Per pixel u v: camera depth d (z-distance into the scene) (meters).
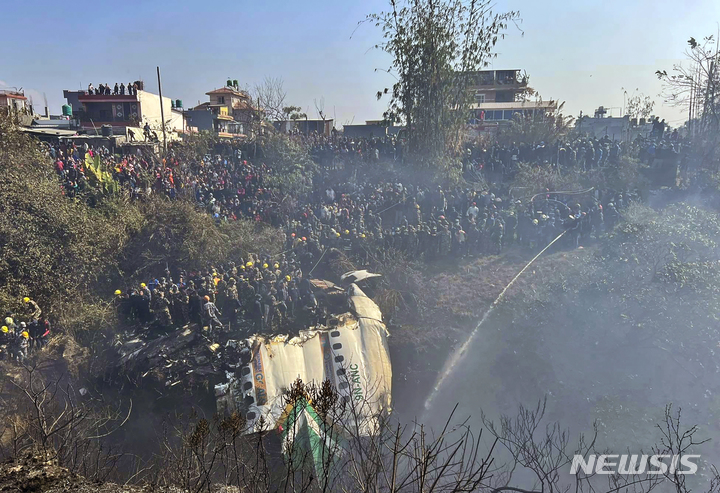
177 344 21.97
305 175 36.59
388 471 10.00
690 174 39.00
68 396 20.12
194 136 40.56
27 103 62.84
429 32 36.03
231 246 27.84
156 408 20.20
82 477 8.52
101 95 52.97
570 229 29.38
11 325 21.12
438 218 29.70
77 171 29.45
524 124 45.03
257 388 20.52
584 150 39.16
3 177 25.44
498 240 29.16
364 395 20.61
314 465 10.88
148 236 27.53
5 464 8.50
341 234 29.11
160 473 10.88
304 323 23.27
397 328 24.36
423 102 37.12
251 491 9.13
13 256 23.30
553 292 24.81
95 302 24.83
